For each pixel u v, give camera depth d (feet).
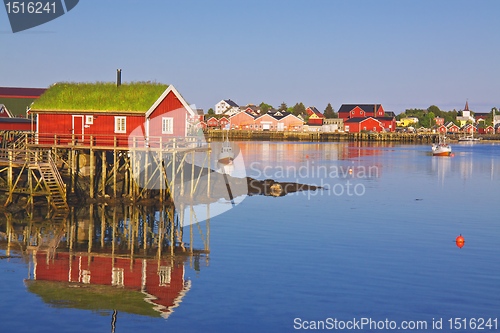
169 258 104.83
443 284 92.73
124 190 157.07
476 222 138.41
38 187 145.69
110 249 110.52
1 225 126.11
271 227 129.18
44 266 99.19
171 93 159.02
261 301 84.84
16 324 76.18
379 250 111.24
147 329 75.31
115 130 155.84
